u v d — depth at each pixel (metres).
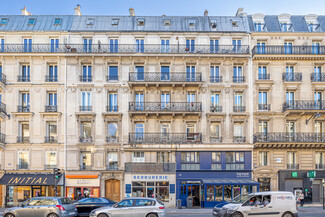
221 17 32.31
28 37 30.17
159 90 29.55
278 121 29.28
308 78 29.73
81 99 29.56
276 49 29.70
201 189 28.36
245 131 29.23
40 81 29.44
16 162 28.64
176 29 31.12
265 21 32.25
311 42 30.25
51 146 28.83
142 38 30.38
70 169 28.58
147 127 29.27
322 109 28.20
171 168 28.45
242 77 29.81
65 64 29.62
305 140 28.75
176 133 29.05
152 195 28.19
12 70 29.48
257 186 28.05
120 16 32.19
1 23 31.20
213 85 29.61
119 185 28.62
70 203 19.00
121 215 17.11
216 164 28.94
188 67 30.23
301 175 28.70
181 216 21.70
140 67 30.14
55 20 31.62
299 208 25.72
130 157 28.84
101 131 29.09
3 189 28.23
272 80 29.42
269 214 16.98
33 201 18.20
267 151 29.22
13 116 29.03
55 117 29.11
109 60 29.77
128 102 29.38
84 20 31.75
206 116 29.27
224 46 30.05
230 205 17.59
